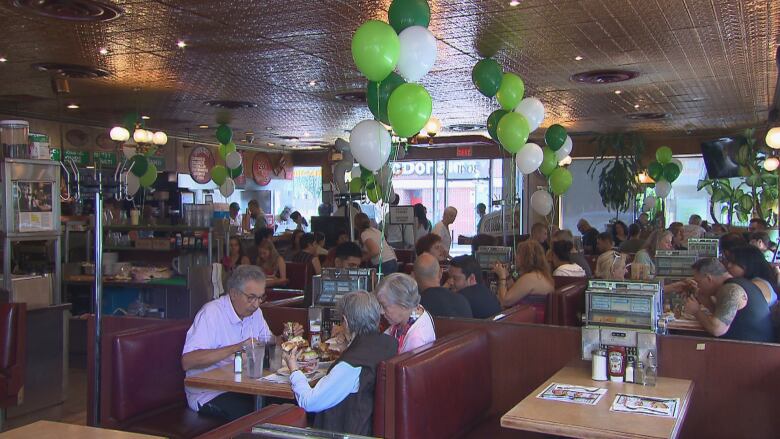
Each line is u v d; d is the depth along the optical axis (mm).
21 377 4910
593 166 17609
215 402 4027
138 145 11555
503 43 7500
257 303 4055
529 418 2861
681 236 10836
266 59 8156
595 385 3404
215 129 15141
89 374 4090
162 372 4145
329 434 1787
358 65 4820
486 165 19531
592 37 7246
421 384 3232
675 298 5922
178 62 8352
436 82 9828
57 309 5707
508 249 7902
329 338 4367
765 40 7402
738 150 13711
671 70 8984
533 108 7816
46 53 7859
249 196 18969
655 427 2736
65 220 10195
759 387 3531
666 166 13281
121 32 6906
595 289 3662
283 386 3385
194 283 8016
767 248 8414
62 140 13391
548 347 4066
